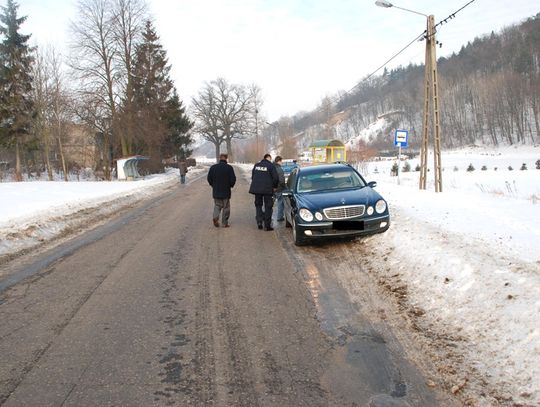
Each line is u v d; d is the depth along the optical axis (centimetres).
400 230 791
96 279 648
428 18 1430
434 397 324
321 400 325
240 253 790
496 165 4478
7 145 3878
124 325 473
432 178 2491
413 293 528
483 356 370
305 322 468
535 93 9425
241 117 8100
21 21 3994
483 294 463
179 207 1555
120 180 3538
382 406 314
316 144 4444
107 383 355
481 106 10375
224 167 1052
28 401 330
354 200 807
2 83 3775
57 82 3381
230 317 489
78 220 1224
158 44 4953
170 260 753
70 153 4394
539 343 356
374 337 426
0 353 411
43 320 491
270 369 373
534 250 566
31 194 1853
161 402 327
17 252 836
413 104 12681
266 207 1008
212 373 368
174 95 5288
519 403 307
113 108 3659
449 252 602
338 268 665
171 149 5369
